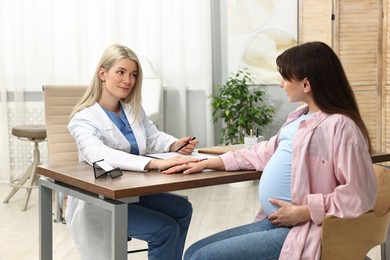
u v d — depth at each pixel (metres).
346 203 1.84
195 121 5.81
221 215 4.35
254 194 5.03
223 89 5.48
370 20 5.07
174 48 5.65
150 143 2.75
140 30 5.61
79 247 2.48
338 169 1.89
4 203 4.80
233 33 5.67
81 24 5.55
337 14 5.10
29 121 5.66
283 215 1.93
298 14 5.38
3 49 5.52
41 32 5.55
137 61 2.50
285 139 2.07
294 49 2.03
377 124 5.14
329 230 1.83
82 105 2.50
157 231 2.37
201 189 5.25
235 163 2.21
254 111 5.34
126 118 2.58
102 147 2.29
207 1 5.59
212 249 1.90
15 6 5.50
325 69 1.96
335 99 1.96
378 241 1.95
